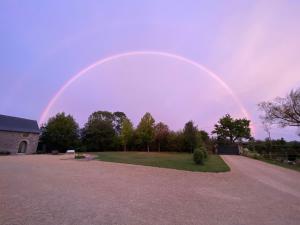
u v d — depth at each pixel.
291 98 27.64
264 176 12.34
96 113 56.06
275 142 35.03
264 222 4.91
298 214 5.57
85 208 5.45
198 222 4.76
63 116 43.94
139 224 4.52
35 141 38.41
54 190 7.27
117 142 42.81
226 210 5.70
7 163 15.38
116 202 6.05
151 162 17.27
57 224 4.37
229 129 49.66
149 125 39.00
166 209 5.59
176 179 10.19
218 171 13.43
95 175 10.58
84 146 41.47
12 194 6.64
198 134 37.94
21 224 4.32
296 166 19.98
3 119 33.69
